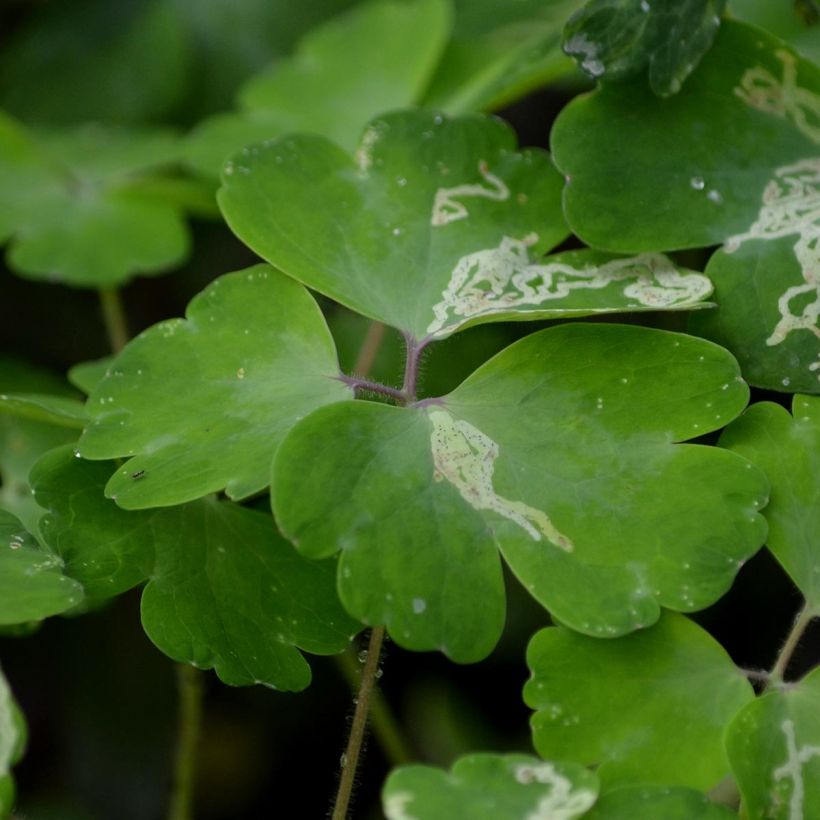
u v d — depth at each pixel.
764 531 0.47
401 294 0.48
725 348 0.48
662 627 0.47
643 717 0.46
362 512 0.46
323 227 0.49
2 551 0.47
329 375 0.48
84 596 0.47
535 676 0.46
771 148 0.48
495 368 0.47
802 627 0.47
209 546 0.47
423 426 0.47
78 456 0.48
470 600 0.46
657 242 0.48
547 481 0.47
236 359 0.48
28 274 0.55
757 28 0.48
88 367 0.52
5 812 0.45
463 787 0.45
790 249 0.48
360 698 0.47
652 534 0.47
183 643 0.47
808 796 0.46
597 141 0.48
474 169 0.49
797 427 0.47
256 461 0.47
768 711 0.46
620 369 0.47
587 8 0.48
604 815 0.46
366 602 0.46
